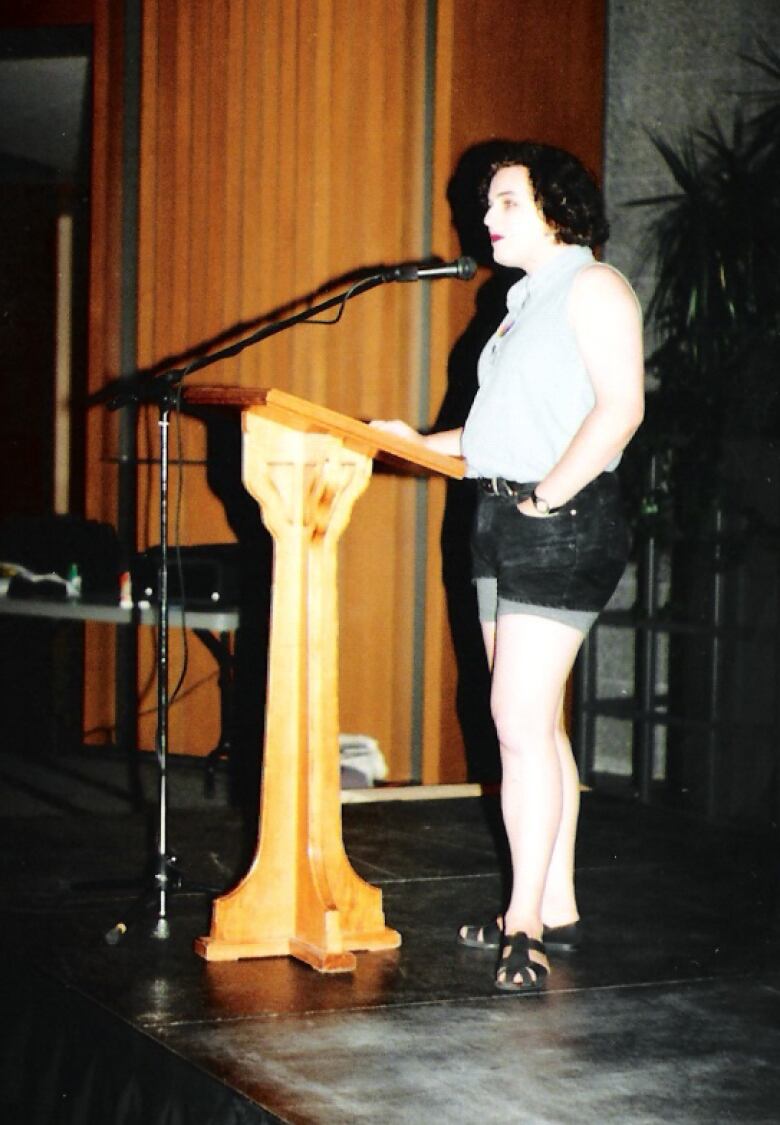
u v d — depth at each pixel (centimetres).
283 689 296
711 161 521
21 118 659
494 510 280
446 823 424
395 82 493
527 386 272
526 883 282
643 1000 271
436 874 365
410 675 504
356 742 497
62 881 355
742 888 361
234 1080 226
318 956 284
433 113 488
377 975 282
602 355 266
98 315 547
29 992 280
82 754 560
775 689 464
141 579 483
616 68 537
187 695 543
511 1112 216
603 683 546
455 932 313
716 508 479
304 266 510
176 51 526
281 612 295
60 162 725
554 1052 242
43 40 561
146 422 543
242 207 519
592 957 298
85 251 768
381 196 498
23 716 603
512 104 500
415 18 490
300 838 296
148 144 532
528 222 278
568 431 272
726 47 519
